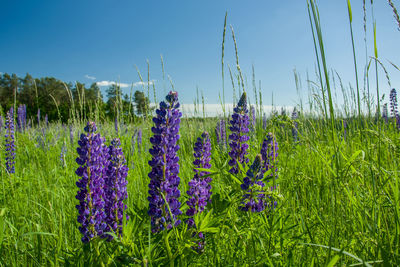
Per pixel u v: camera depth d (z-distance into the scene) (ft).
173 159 1.74
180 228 1.86
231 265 1.53
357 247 1.57
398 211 1.48
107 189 1.81
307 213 2.10
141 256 1.48
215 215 1.70
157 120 1.74
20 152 5.24
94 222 1.67
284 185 2.30
